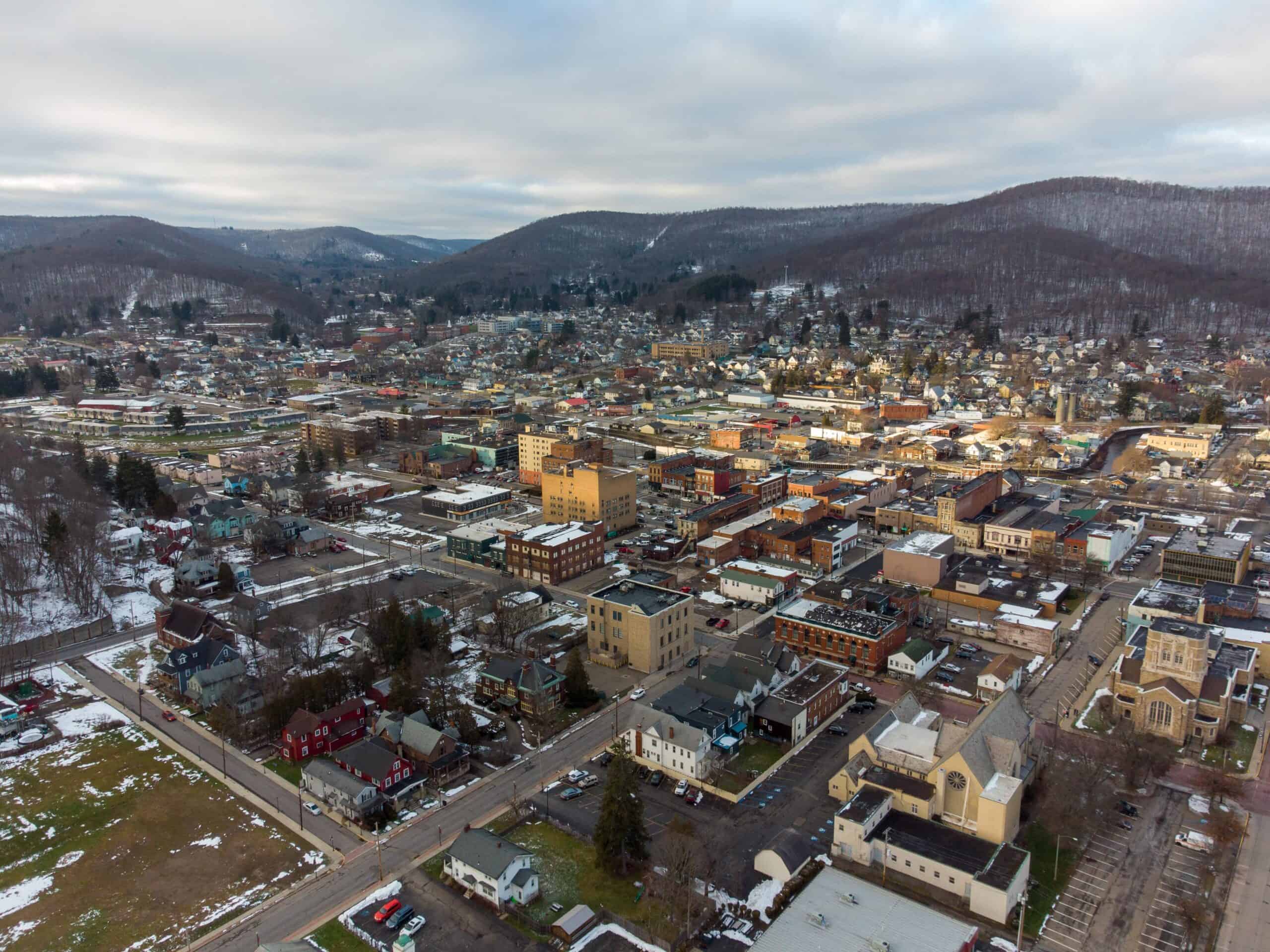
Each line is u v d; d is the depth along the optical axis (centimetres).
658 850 9344
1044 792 10125
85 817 10150
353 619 16062
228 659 13575
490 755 11400
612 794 8950
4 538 18600
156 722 12475
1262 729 11819
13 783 10862
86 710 12812
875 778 9944
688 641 14575
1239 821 9712
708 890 8675
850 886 8219
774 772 11000
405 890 8844
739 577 17025
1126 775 10369
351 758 10756
